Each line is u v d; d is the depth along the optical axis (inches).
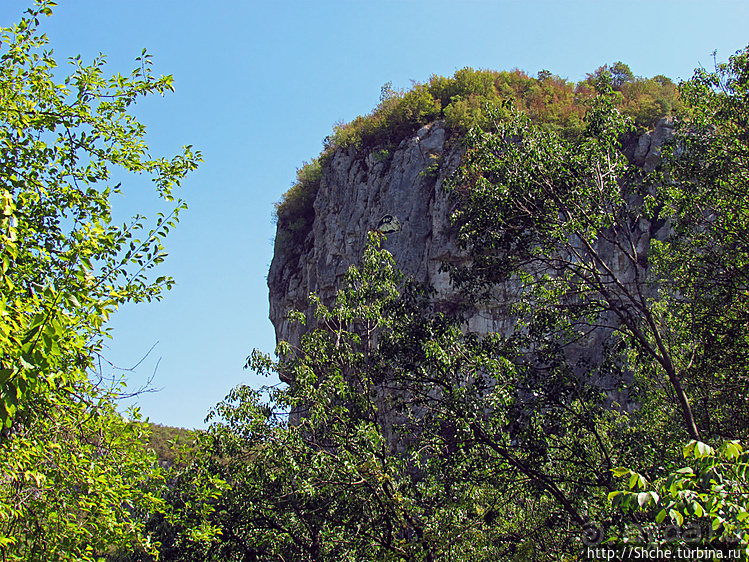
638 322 624.1
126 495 378.6
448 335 606.2
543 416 568.4
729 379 586.9
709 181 610.2
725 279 593.0
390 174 1899.6
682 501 260.5
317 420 617.0
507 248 602.9
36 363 227.1
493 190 598.2
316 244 1995.6
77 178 404.2
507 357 598.9
